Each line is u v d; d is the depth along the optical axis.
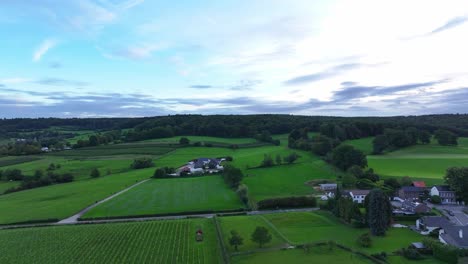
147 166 186.00
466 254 66.94
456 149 195.38
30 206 115.38
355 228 86.38
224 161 185.75
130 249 73.62
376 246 72.75
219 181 151.00
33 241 79.75
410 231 83.25
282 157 188.12
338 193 103.44
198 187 139.62
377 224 80.25
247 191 121.31
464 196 110.00
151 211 105.88
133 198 122.25
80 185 148.00
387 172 148.62
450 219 93.31
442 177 137.12
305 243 73.75
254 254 68.81
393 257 66.31
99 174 168.25
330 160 171.00
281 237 79.19
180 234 82.88
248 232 83.12
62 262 67.75
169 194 127.88
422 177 137.88
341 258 65.69
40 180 153.38
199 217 100.19
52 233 85.50
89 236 82.62
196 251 71.50
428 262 64.12
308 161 180.38
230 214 103.06
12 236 83.62
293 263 63.66
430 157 175.50
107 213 104.62
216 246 74.06
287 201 110.81
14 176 161.50
